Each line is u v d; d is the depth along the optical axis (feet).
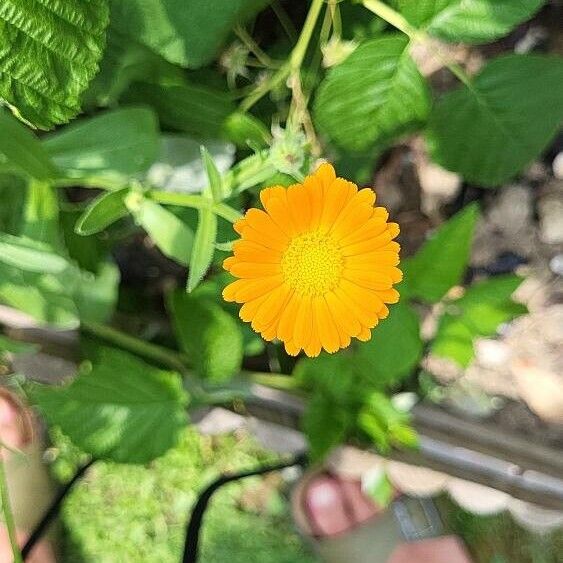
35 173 0.69
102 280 0.85
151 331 1.03
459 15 0.69
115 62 0.74
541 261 1.07
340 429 0.92
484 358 1.13
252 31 0.89
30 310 0.81
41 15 0.48
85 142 0.74
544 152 1.01
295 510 1.20
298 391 0.98
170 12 0.67
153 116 0.74
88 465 1.01
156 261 1.03
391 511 1.21
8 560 1.10
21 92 0.49
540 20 0.96
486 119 0.79
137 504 1.27
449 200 1.03
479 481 1.05
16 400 0.98
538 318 1.10
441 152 0.82
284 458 1.25
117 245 1.01
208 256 0.62
